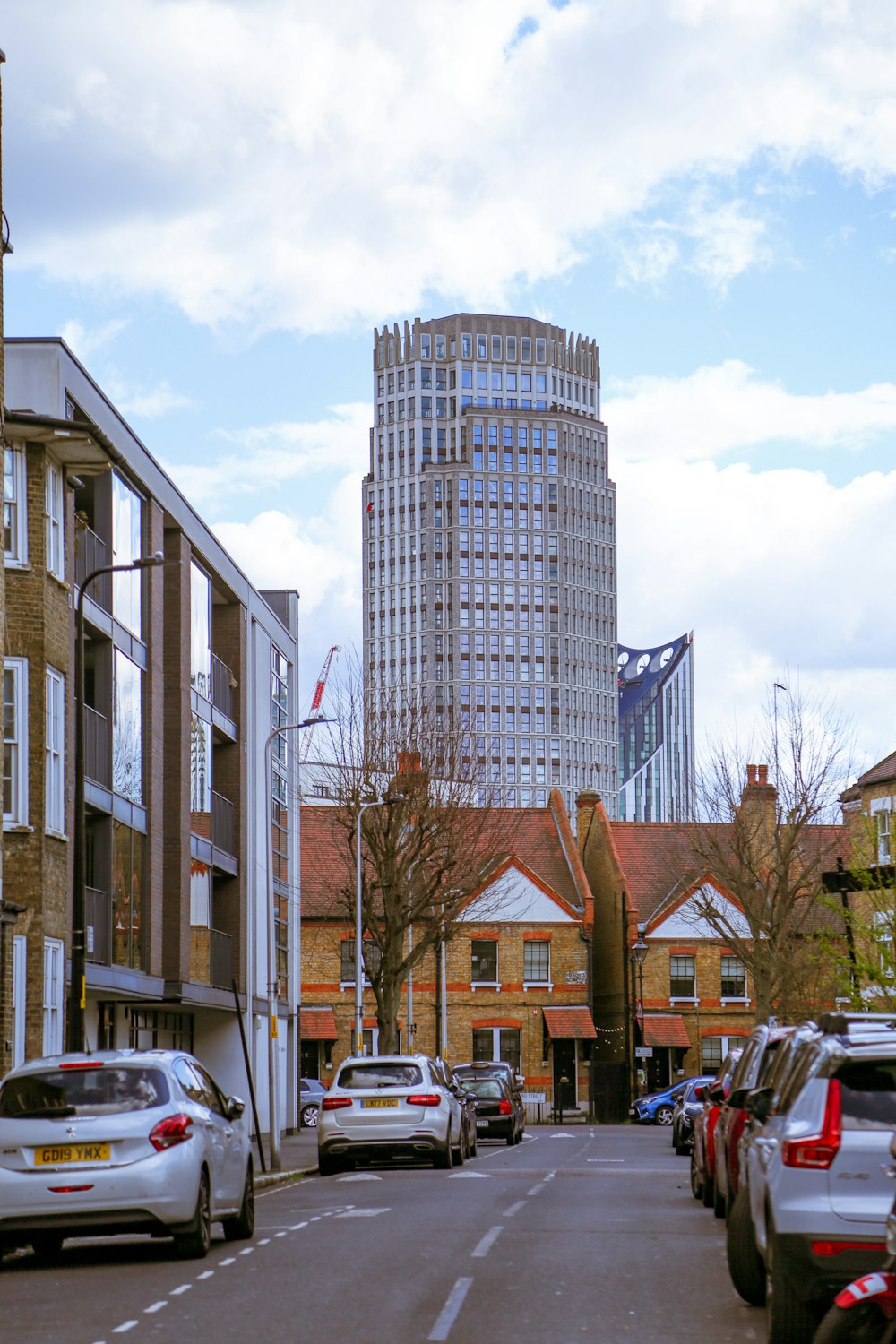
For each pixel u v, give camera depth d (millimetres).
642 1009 72375
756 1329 11531
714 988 72875
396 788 52438
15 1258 16953
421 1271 14695
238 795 45656
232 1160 17391
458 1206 21844
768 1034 17719
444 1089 32250
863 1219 10148
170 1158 15555
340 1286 13727
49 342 29156
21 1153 15438
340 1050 70500
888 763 48812
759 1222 11609
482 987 71750
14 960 26328
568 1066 72125
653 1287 13688
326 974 70875
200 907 39969
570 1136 54219
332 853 72000
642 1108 66625
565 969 72188
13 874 26750
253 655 47969
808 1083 10742
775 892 55156
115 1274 14922
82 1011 22688
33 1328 11719
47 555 27766
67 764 28688
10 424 26875
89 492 32438
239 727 45781
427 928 53500
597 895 78375
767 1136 11633
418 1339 11047
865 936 32625
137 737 34406
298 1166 34250
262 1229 18922
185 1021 43750
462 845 53938
